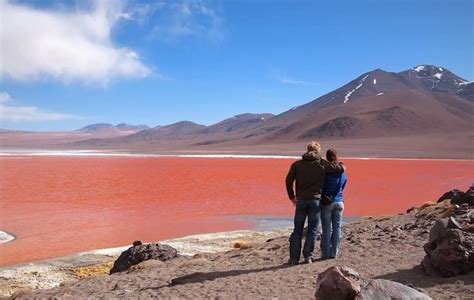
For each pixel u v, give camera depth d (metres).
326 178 8.83
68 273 13.30
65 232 20.17
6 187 39.28
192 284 7.84
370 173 53.81
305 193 8.59
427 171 57.44
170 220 23.31
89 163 78.69
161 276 9.11
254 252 10.76
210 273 8.61
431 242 7.16
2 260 15.15
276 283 7.35
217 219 23.56
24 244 17.73
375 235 11.29
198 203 29.50
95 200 31.05
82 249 16.89
